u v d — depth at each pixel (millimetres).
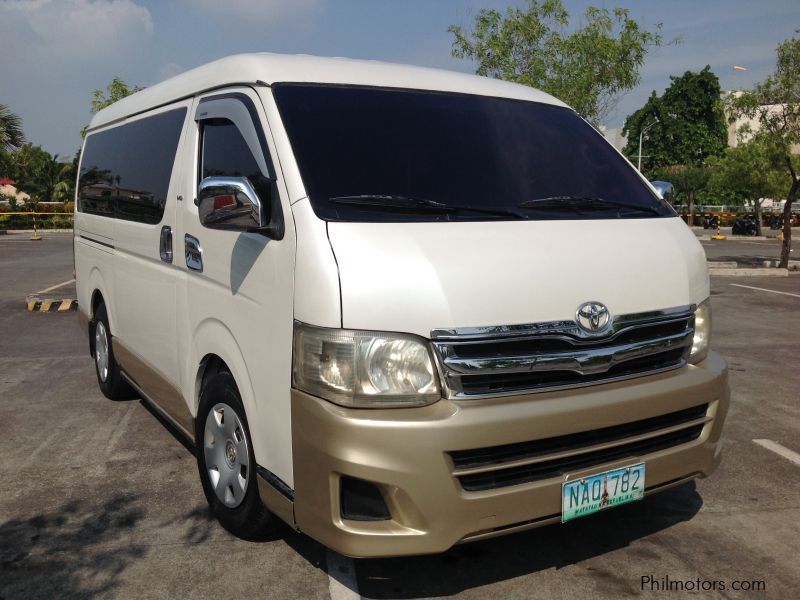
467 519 2770
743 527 3883
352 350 2748
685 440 3354
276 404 3074
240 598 3180
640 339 3223
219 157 3727
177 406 4293
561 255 3135
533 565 3463
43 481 4426
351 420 2709
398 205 3135
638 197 3898
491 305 2875
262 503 3426
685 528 3861
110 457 4820
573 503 2980
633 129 69438
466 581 3318
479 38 15406
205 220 3211
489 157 3645
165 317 4312
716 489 4387
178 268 4082
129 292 5023
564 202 3562
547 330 2943
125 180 5156
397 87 3816
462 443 2709
